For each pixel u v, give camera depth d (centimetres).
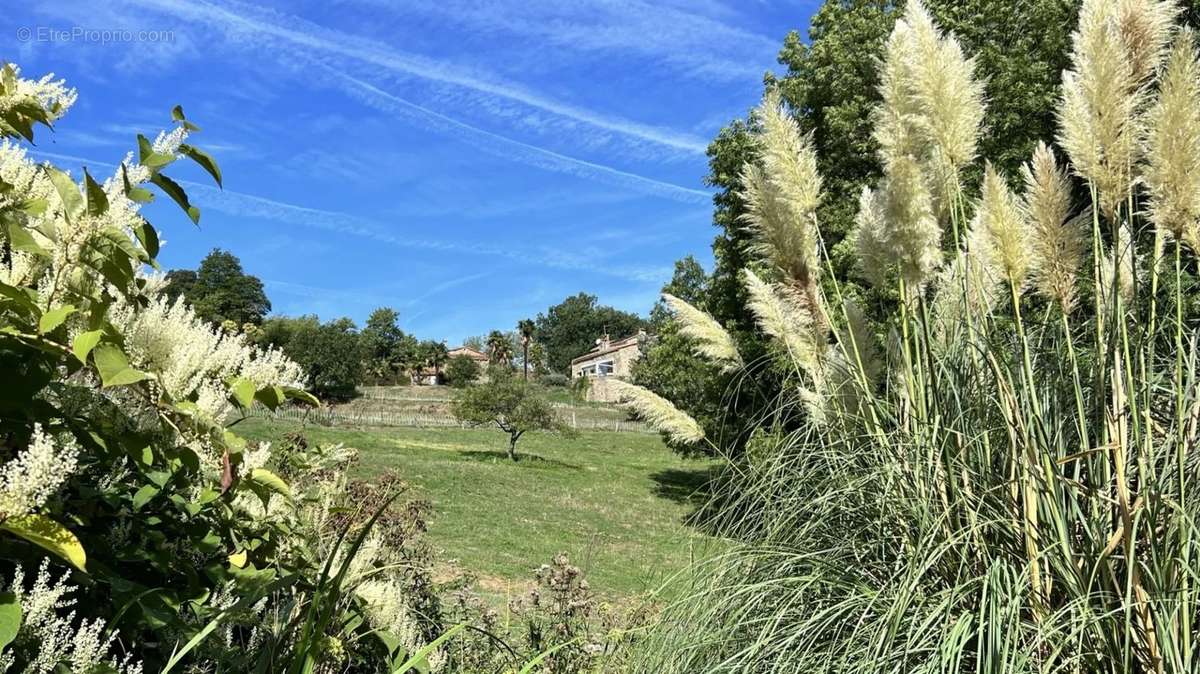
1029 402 291
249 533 268
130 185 182
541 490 2448
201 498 220
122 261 176
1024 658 232
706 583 324
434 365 9138
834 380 351
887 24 1620
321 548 326
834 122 1609
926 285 352
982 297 320
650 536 1470
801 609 295
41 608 148
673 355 2048
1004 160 1166
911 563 272
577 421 5322
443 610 485
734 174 1934
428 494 2050
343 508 345
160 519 229
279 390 217
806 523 325
